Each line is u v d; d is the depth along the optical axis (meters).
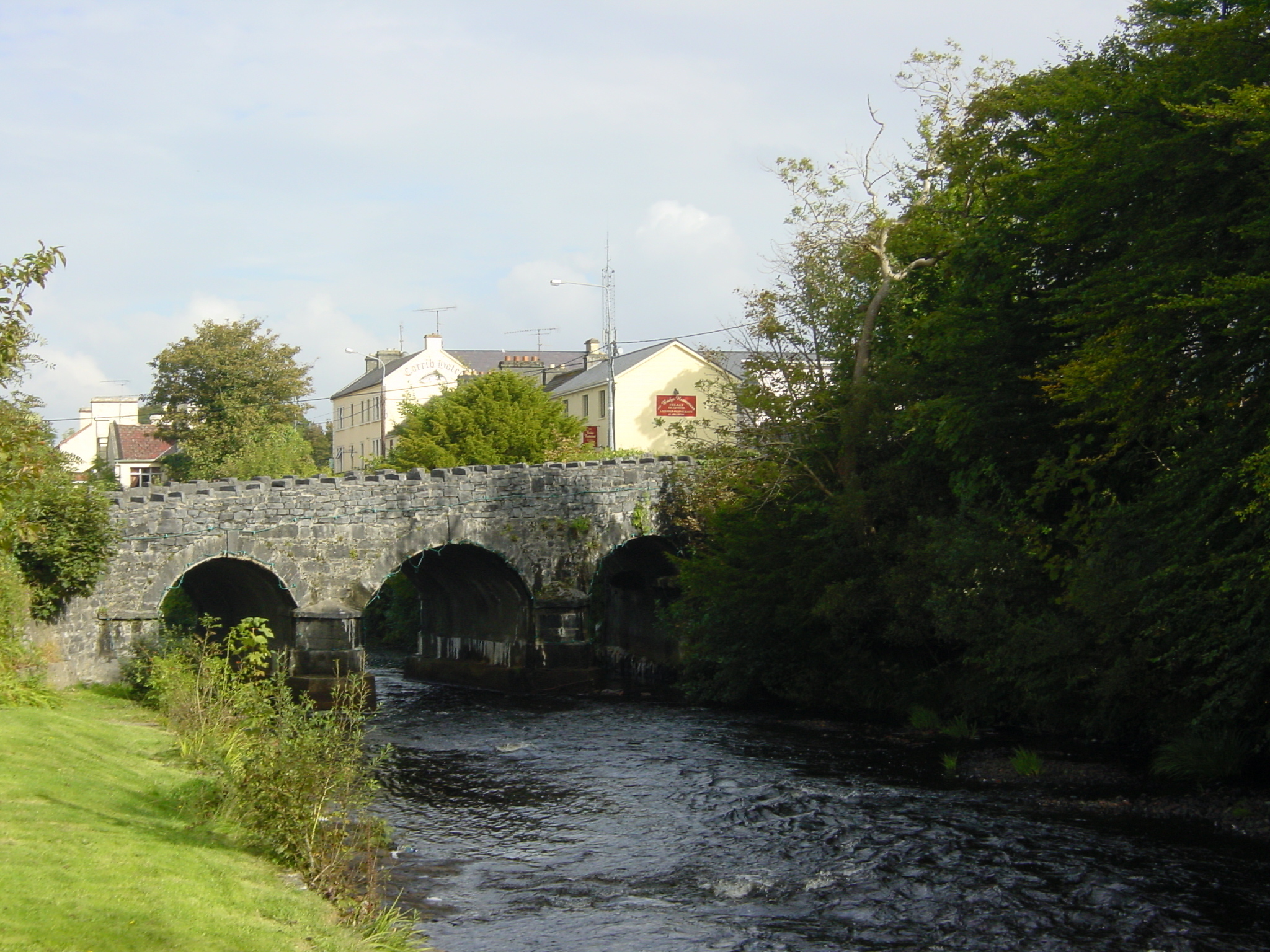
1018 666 22.33
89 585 24.14
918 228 28.83
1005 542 22.48
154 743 16.89
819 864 14.36
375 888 11.47
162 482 69.69
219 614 38.00
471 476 33.06
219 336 65.56
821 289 31.12
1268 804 16.47
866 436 28.23
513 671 34.62
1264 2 15.21
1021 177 20.73
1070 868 13.92
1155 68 17.38
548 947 11.26
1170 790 17.94
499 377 52.72
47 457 12.16
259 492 29.44
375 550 31.22
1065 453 22.38
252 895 9.70
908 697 26.92
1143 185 17.19
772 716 28.25
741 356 58.69
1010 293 22.28
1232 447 15.41
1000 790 18.61
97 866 9.23
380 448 79.44
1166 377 16.09
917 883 13.42
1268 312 14.31
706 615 30.91
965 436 23.61
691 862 14.61
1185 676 19.77
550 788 19.38
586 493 35.09
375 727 27.11
